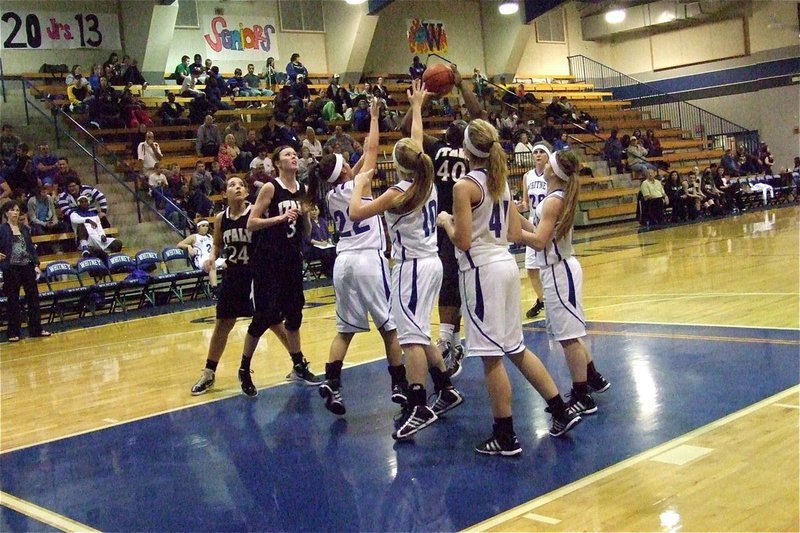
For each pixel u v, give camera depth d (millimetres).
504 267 4219
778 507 3244
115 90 18219
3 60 18750
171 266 14336
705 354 6051
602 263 13016
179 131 18062
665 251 13898
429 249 4770
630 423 4562
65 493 4211
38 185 14062
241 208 6148
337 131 17750
